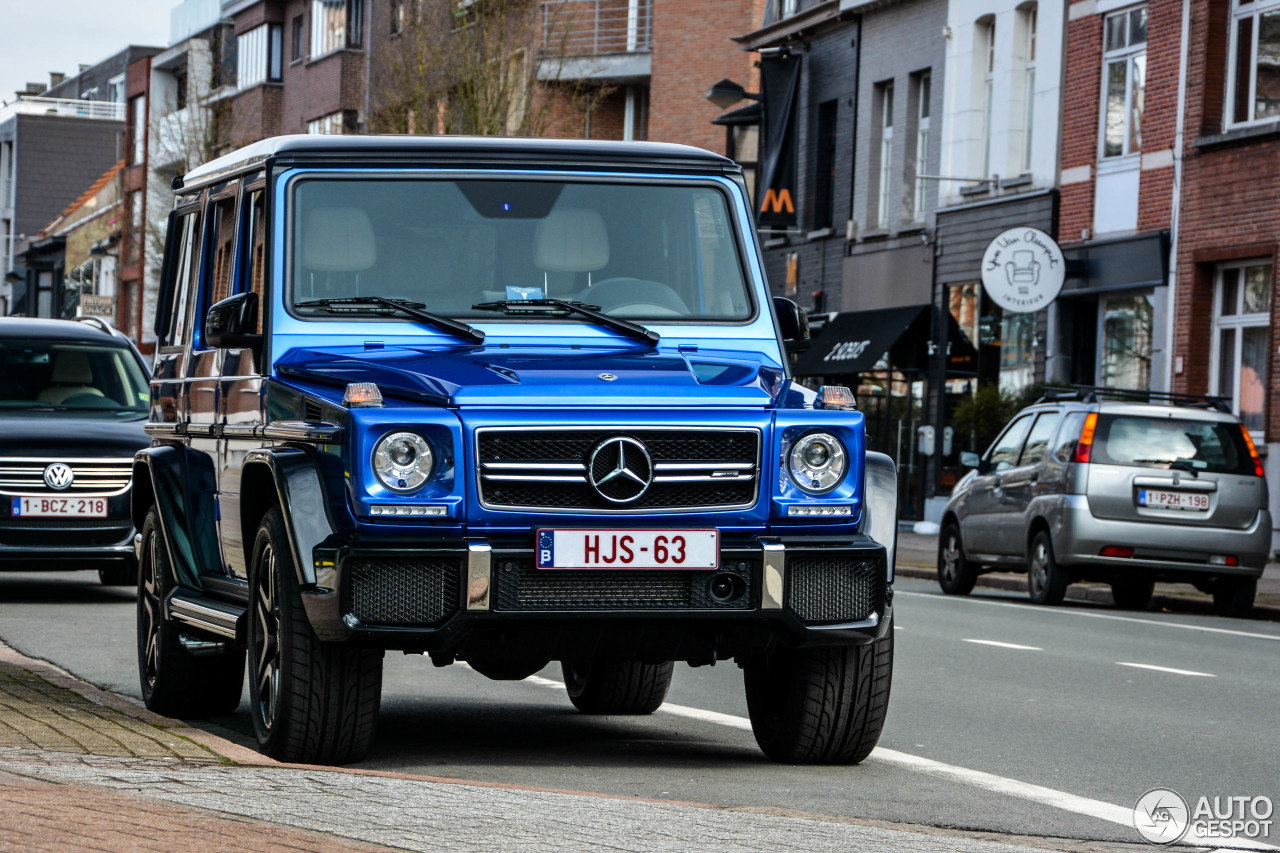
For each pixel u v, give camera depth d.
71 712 9.20
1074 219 34.09
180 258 10.92
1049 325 34.78
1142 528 20.97
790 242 45.59
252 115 70.44
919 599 22.06
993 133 37.34
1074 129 34.22
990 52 38.06
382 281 9.04
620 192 9.39
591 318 9.03
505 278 9.12
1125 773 9.31
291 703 8.03
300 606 8.03
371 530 7.82
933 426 38.97
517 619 7.83
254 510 8.85
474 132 44.00
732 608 8.02
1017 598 23.83
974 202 37.56
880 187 42.03
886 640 8.71
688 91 50.09
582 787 8.19
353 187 9.16
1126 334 32.84
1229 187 29.91
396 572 7.77
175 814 6.21
